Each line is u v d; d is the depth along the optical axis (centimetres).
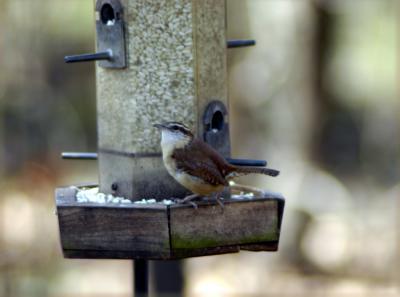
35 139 1761
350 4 1931
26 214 1444
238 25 1906
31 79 1686
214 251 682
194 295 1527
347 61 2048
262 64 1933
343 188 1922
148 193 730
